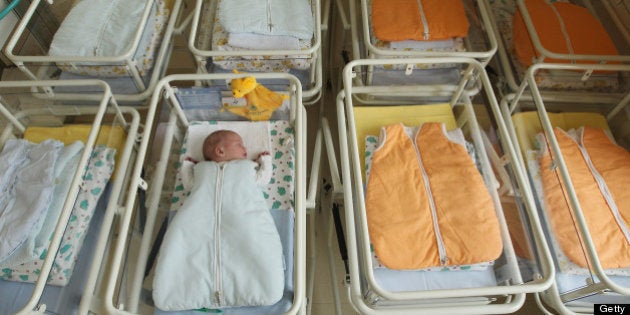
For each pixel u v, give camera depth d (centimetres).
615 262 114
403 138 131
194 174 118
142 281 106
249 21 145
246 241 103
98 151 132
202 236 104
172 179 129
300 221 103
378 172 123
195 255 102
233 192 110
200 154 129
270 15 148
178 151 137
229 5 150
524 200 111
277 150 130
